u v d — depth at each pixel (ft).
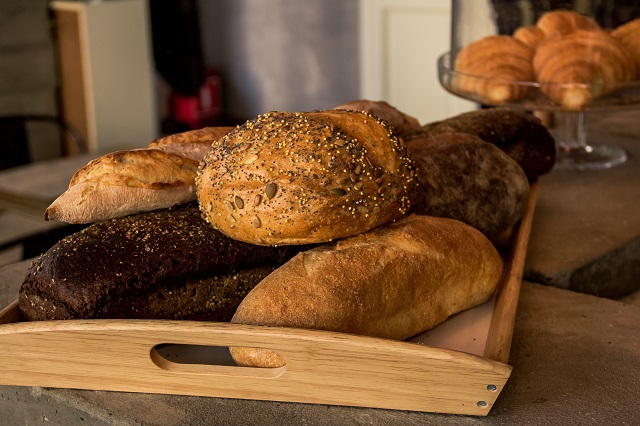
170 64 9.98
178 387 2.51
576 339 2.80
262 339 2.37
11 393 2.64
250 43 10.73
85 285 2.52
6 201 4.93
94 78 8.89
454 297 2.76
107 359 2.47
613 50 3.92
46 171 5.56
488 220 3.20
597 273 3.36
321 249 2.62
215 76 10.99
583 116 4.45
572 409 2.48
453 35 4.55
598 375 2.62
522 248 3.16
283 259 2.76
